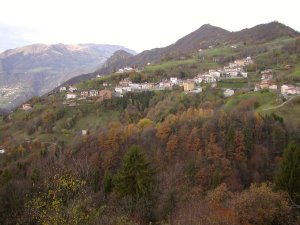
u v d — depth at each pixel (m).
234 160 63.47
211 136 69.19
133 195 34.00
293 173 28.52
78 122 134.00
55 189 22.00
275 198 23.30
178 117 92.00
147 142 80.81
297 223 21.77
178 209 28.34
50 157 83.25
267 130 70.75
